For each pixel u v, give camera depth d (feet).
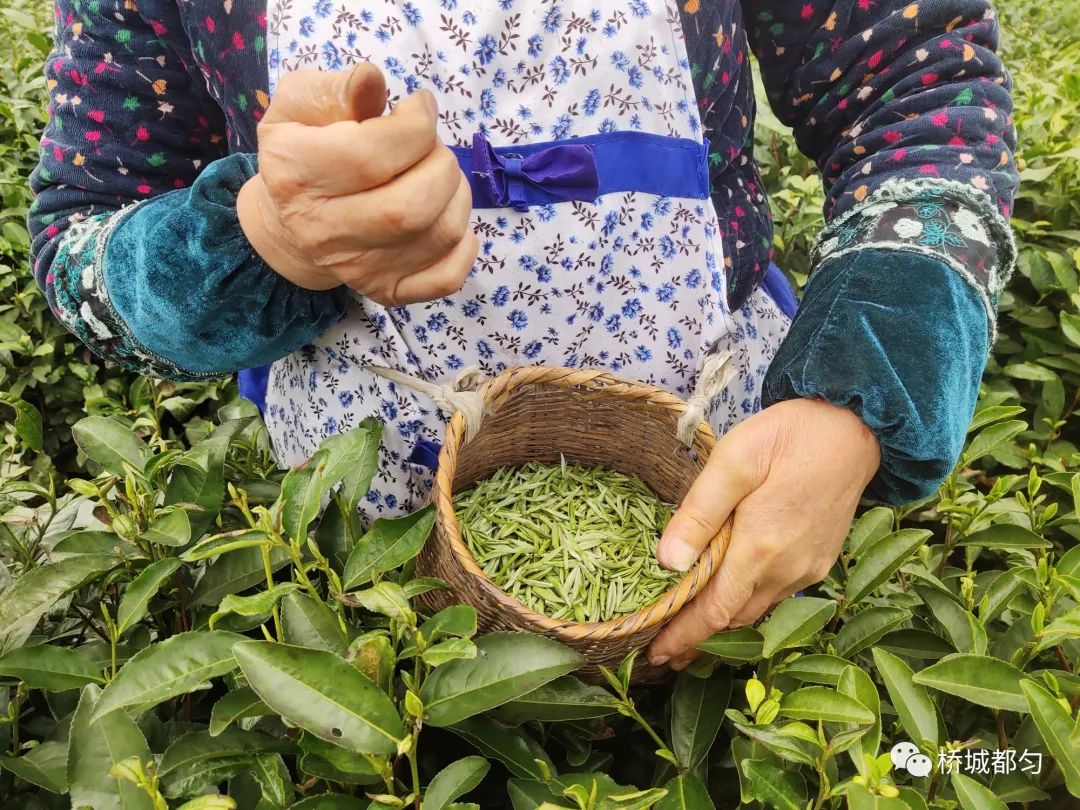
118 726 2.09
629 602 2.93
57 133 2.74
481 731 2.36
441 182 1.88
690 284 2.89
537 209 2.60
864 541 3.22
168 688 2.05
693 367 3.09
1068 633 2.56
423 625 2.24
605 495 3.30
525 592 2.95
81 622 3.02
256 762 2.10
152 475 2.72
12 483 3.27
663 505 3.34
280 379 3.26
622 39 2.51
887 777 2.20
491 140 2.57
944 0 2.71
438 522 2.54
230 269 2.24
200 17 2.48
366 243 1.95
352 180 1.83
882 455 2.54
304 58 2.42
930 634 3.00
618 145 2.61
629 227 2.73
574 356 2.96
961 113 2.67
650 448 3.32
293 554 2.17
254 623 2.46
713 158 2.98
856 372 2.41
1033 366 4.63
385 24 2.42
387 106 2.48
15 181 5.84
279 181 1.87
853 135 2.97
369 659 1.98
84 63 2.66
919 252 2.47
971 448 3.61
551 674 2.15
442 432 3.02
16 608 2.43
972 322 2.51
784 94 3.20
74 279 2.49
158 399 4.99
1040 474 4.52
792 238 5.46
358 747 1.84
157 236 2.21
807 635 2.48
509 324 2.81
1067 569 2.90
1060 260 4.65
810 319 2.60
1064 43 10.73
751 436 2.49
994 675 2.40
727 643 2.55
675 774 2.63
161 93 2.75
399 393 2.93
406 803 1.96
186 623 2.75
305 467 2.43
